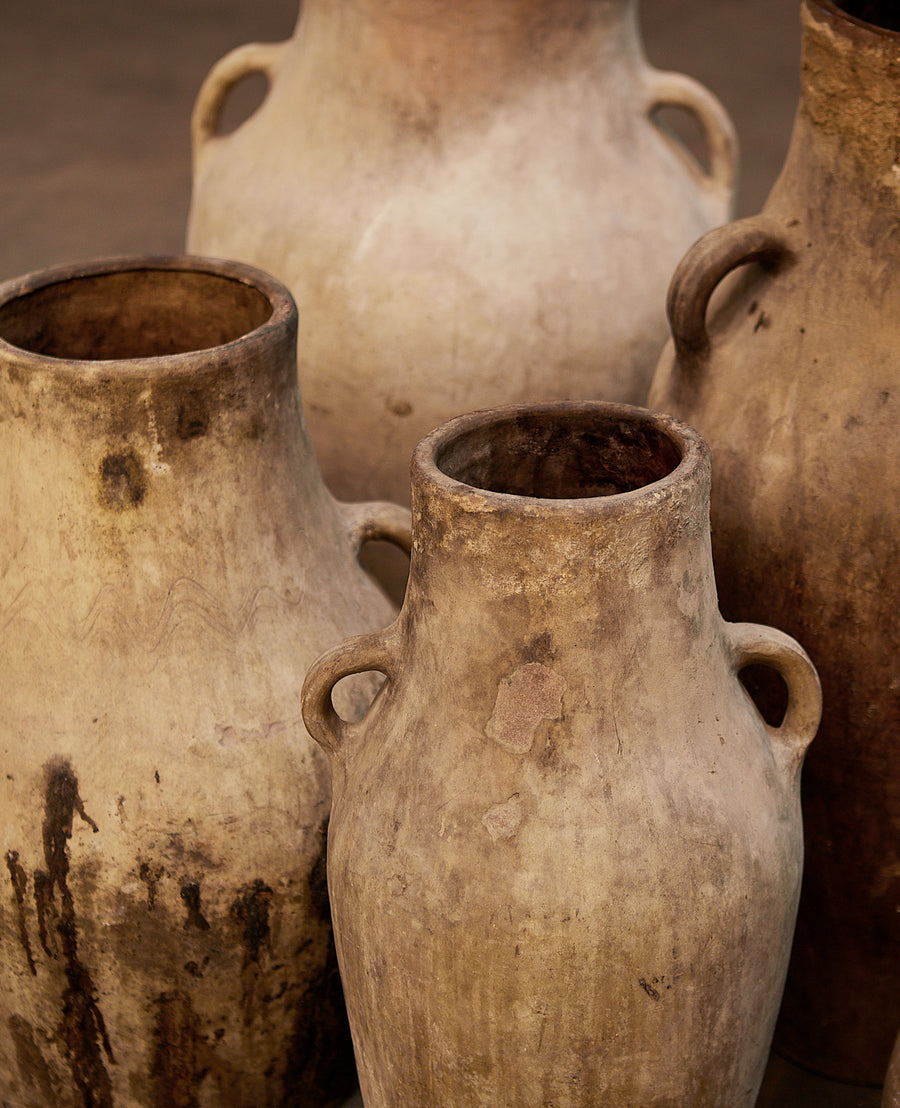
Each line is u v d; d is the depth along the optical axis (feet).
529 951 4.30
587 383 7.00
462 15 6.78
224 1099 5.46
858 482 5.06
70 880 5.00
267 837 5.06
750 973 4.56
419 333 6.88
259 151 7.43
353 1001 4.83
